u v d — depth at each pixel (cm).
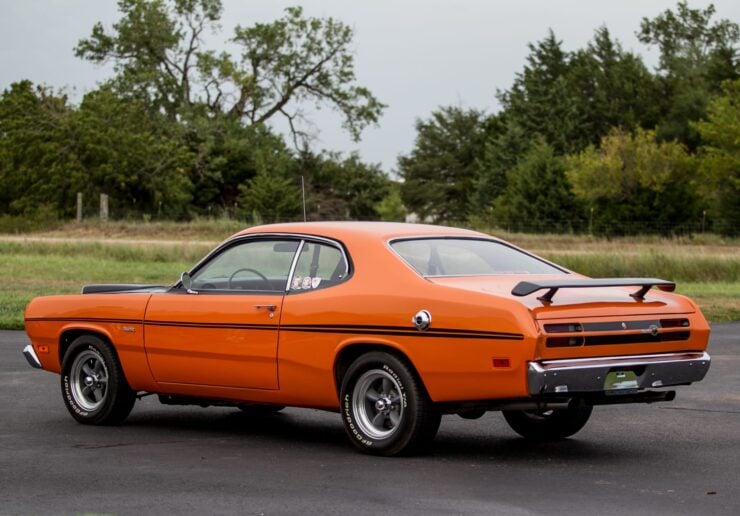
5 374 1195
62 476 696
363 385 761
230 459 756
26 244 3575
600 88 8131
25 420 930
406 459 750
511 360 684
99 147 5875
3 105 5912
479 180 7644
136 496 637
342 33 7675
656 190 5188
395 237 788
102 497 635
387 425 766
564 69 8844
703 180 5253
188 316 844
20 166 5816
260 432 880
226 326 821
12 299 1992
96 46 7506
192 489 656
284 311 792
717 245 4200
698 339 756
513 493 640
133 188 6191
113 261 3225
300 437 854
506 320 686
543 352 682
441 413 748
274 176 7238
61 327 928
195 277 865
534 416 846
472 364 700
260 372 807
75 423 918
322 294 778
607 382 706
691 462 741
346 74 7706
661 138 7581
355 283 767
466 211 8638
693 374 751
